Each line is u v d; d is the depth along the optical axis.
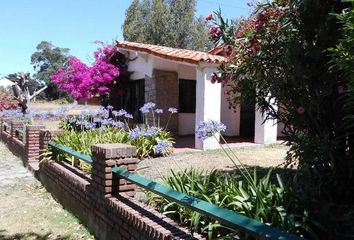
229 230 3.78
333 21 4.23
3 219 6.57
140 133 9.54
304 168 4.82
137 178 4.67
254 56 5.35
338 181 4.76
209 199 4.11
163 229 3.97
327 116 4.84
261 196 3.85
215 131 4.77
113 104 16.25
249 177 4.72
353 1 2.79
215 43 6.07
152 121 14.52
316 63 4.63
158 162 9.48
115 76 15.62
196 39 35.72
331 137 4.84
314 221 3.62
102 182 5.38
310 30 4.61
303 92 5.01
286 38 4.84
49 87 49.97
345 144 4.79
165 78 14.62
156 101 14.39
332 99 4.70
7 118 17.69
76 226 6.15
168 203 4.68
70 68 15.77
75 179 6.62
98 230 5.52
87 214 6.00
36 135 10.98
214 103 11.52
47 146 8.70
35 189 8.66
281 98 5.23
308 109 4.86
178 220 4.43
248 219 3.10
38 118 16.50
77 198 6.48
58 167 7.70
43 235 5.82
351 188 4.77
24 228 6.12
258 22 5.24
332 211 4.30
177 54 12.28
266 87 5.53
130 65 15.80
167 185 4.84
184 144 12.97
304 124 5.11
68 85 15.70
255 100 5.84
